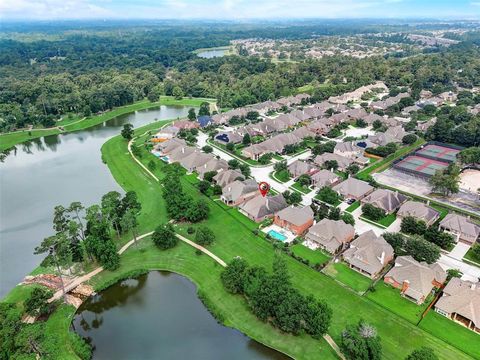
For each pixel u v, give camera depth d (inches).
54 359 2488.9
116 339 2970.0
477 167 5753.0
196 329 3036.4
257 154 6289.4
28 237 4338.1
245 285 3184.1
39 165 6555.1
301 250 3880.4
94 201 5123.0
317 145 6378.0
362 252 3553.2
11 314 2736.2
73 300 3334.2
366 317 3019.2
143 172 5915.4
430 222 4247.0
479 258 3631.9
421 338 2810.0
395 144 6422.2
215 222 4441.4
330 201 4739.2
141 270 3698.3
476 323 2822.3
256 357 2785.4
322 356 2714.1
